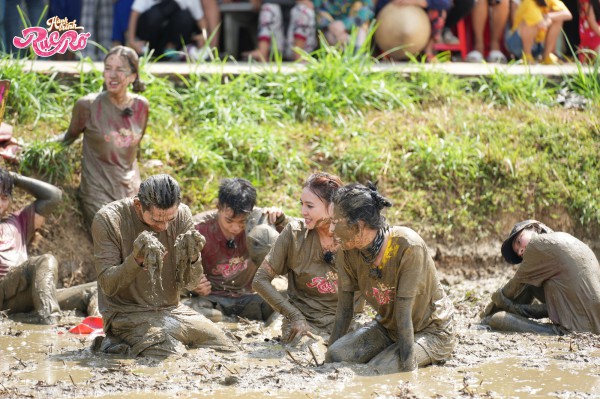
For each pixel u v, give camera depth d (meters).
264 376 7.52
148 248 7.81
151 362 8.12
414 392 7.13
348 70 14.37
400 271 7.58
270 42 15.83
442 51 16.30
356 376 7.58
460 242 12.75
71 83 13.55
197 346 8.66
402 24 15.59
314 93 14.05
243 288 10.65
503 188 13.20
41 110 12.97
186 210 8.80
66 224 11.80
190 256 8.25
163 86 13.50
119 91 11.61
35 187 11.03
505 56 16.80
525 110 14.45
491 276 12.57
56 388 7.21
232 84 13.87
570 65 16.02
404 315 7.66
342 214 7.37
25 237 11.00
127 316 8.58
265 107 13.77
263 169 12.90
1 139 11.97
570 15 16.41
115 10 15.86
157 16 15.56
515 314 9.83
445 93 14.67
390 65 15.26
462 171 13.22
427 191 13.06
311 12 15.66
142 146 12.67
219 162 12.77
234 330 9.69
